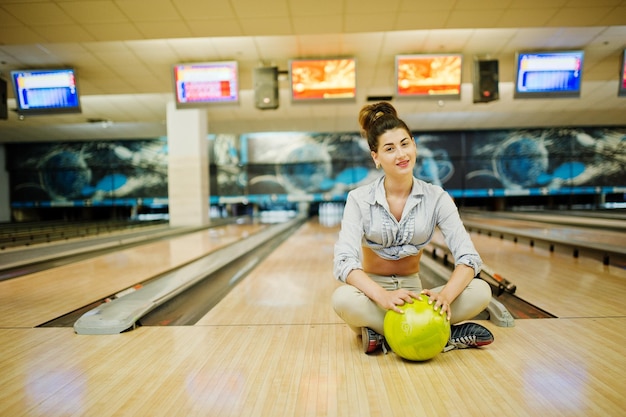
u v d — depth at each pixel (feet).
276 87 17.11
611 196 39.27
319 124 33.45
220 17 12.62
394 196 4.73
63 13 12.15
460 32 15.72
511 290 7.70
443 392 3.69
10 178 38.19
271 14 12.50
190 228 23.98
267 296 8.07
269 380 4.06
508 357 4.48
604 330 5.42
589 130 36.27
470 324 4.70
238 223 31.04
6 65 17.52
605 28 15.60
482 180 37.40
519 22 13.28
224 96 17.29
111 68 18.19
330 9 12.32
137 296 7.06
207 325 6.08
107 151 37.93
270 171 38.04
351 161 37.55
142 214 40.40
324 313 6.69
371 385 3.88
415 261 5.05
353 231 4.66
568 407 3.37
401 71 16.93
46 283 9.91
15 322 6.63
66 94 17.60
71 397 3.78
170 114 25.53
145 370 4.38
